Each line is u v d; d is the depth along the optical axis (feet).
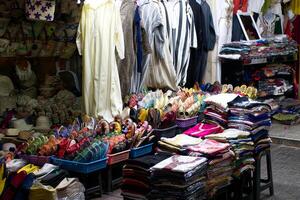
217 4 20.97
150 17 17.81
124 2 16.70
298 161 17.42
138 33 16.87
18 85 16.89
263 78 23.88
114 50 15.87
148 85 18.81
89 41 15.84
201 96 17.40
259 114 12.32
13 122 15.30
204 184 9.59
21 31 16.01
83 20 15.90
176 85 18.94
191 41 19.77
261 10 24.70
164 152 10.30
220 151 10.14
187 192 8.83
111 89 15.85
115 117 15.05
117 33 15.89
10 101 15.93
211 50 21.03
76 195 11.73
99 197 13.14
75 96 17.46
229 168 10.65
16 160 12.91
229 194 11.99
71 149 12.71
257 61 22.26
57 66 17.98
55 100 16.89
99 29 15.65
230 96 13.25
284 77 25.21
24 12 16.01
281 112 23.44
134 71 17.24
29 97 16.34
